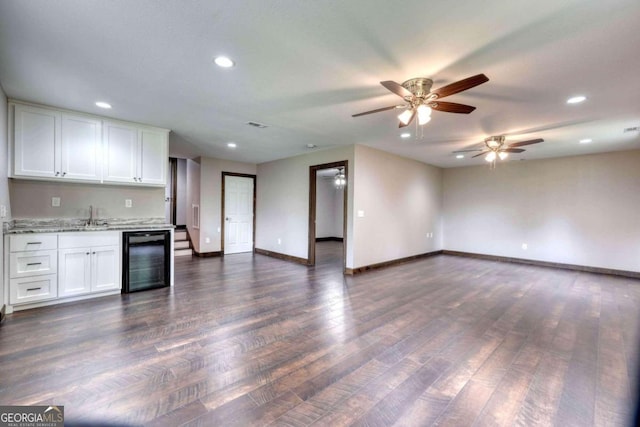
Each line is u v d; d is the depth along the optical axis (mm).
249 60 2377
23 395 1853
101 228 3719
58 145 3537
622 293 4277
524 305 3703
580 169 5949
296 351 2475
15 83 2836
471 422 1693
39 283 3316
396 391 1968
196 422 1658
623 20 1794
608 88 2789
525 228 6602
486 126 4078
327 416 1725
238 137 4879
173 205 8484
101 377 2059
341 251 8133
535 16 1779
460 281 4871
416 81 2625
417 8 1730
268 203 7238
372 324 3051
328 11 1774
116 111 3629
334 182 10211
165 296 3861
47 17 1838
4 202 3104
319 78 2680
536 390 2000
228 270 5469
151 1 1691
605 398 1916
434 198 7551
